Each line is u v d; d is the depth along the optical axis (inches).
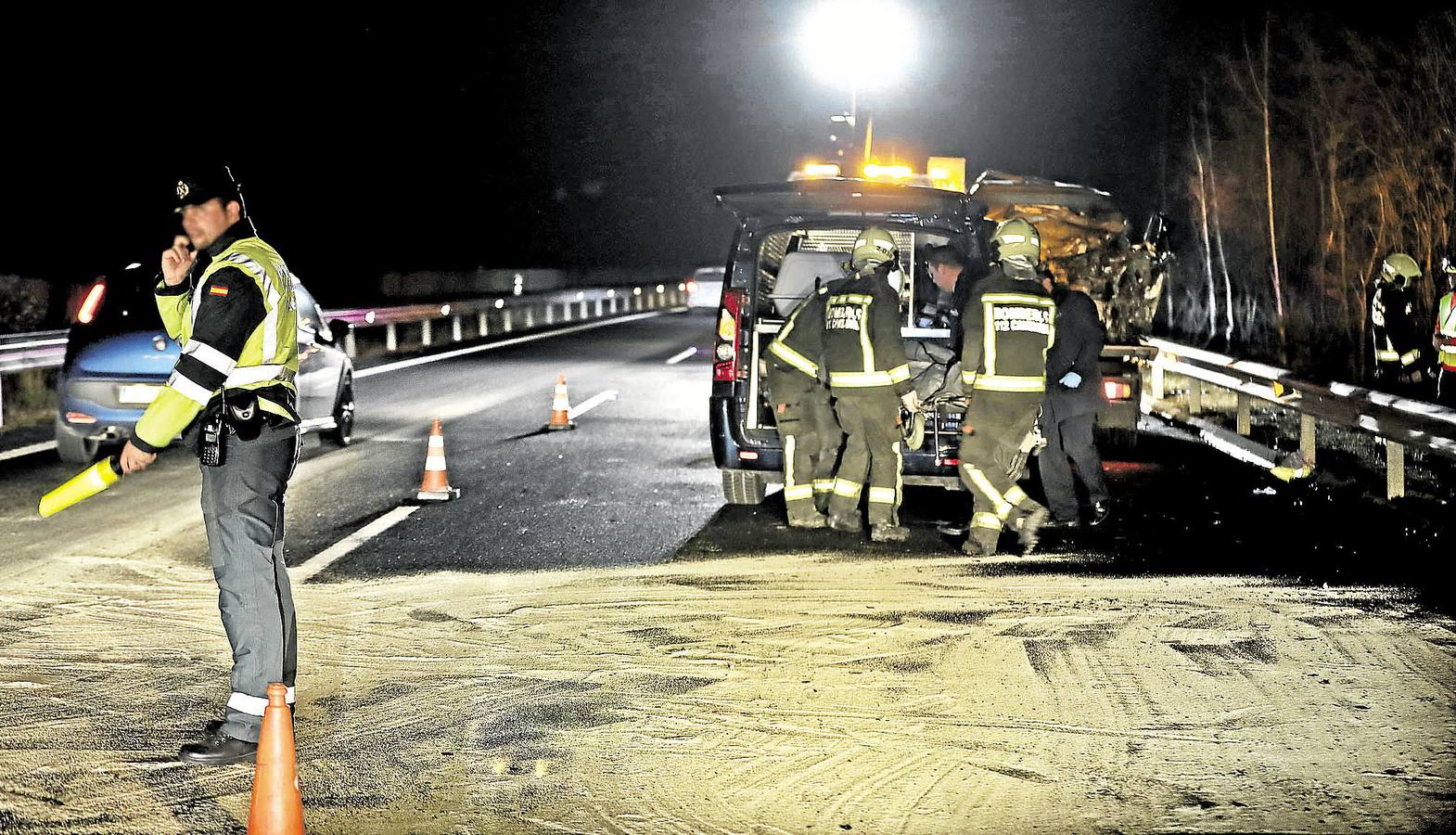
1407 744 220.2
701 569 340.8
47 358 677.3
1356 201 973.8
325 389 536.7
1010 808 195.0
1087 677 252.8
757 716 232.1
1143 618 293.3
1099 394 397.4
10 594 312.7
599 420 646.5
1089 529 392.8
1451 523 393.1
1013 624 288.0
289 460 221.3
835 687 247.6
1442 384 486.6
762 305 438.3
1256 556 355.6
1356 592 316.2
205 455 212.8
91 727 225.6
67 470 489.4
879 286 375.2
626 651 268.8
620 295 2113.7
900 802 197.0
